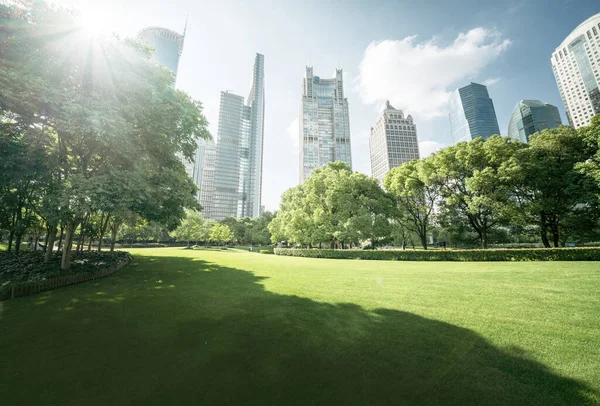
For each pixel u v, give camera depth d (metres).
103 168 13.52
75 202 9.02
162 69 13.88
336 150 149.88
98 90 10.27
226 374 4.02
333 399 3.38
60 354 4.72
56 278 10.86
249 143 171.12
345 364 4.31
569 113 134.38
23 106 8.69
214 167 150.50
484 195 24.42
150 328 6.06
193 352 4.80
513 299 7.91
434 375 3.95
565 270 12.47
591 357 4.39
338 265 19.08
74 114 8.63
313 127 152.12
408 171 32.66
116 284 11.59
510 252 18.80
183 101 14.59
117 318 6.79
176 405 3.26
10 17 8.27
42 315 7.07
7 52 8.19
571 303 7.30
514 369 4.08
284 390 3.59
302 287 10.58
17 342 5.26
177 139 15.10
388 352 4.73
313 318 6.69
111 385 3.71
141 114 11.07
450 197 26.95
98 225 22.69
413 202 34.31
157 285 11.28
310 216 35.09
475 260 19.94
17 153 9.06
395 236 40.09
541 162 22.47
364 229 28.19
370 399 3.37
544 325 5.82
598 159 20.02
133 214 16.91
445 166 27.34
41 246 34.22
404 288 9.90
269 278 12.98
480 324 6.00
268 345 5.09
